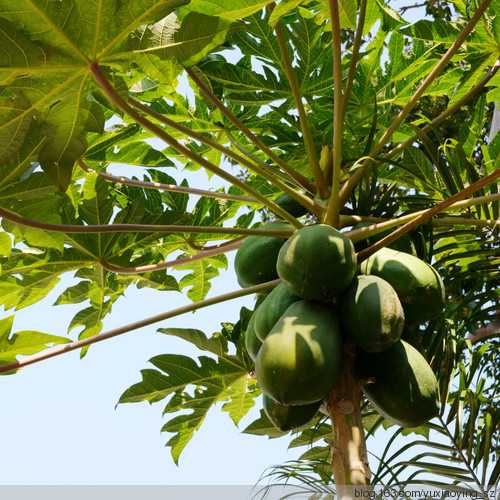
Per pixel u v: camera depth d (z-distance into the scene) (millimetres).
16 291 3627
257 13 3619
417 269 2611
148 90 3869
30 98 2664
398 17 3598
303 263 2373
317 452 3428
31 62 2541
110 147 4273
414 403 2449
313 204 3029
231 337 3666
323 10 2846
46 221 3227
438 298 2617
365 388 2572
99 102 2826
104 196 3494
